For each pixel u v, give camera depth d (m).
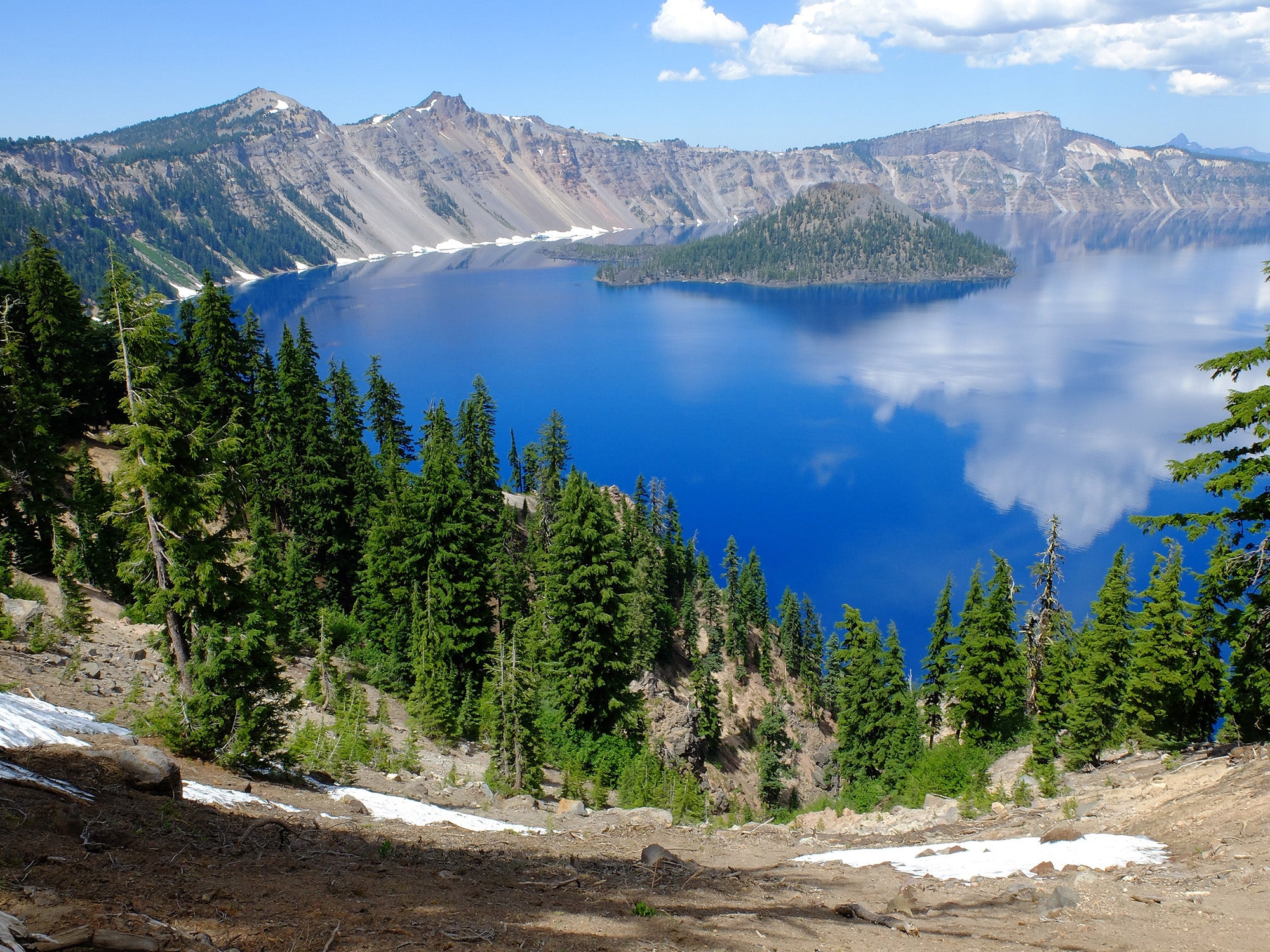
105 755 15.75
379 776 29.56
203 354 61.16
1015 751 43.22
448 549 48.69
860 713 53.97
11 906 8.06
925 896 14.92
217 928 8.83
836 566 139.38
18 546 43.38
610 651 45.72
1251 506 23.17
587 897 13.12
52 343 57.81
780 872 17.45
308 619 50.81
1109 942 11.45
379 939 9.32
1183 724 33.56
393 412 79.50
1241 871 13.88
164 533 23.06
